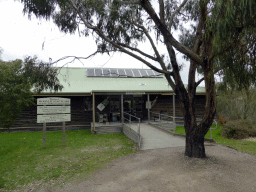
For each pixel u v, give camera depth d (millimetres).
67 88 14391
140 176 4910
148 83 16969
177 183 4328
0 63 8570
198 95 15867
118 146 8898
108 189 4348
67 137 11312
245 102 12883
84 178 5156
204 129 5914
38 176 5496
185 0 7703
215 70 4941
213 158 5973
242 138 10336
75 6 6770
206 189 3994
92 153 7824
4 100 8156
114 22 7234
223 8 4047
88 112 14641
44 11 6199
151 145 8250
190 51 5336
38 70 6309
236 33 4219
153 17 5285
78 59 6797
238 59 4418
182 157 6102
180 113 15617
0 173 5793
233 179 4414
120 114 14898
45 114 8938
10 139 10555
